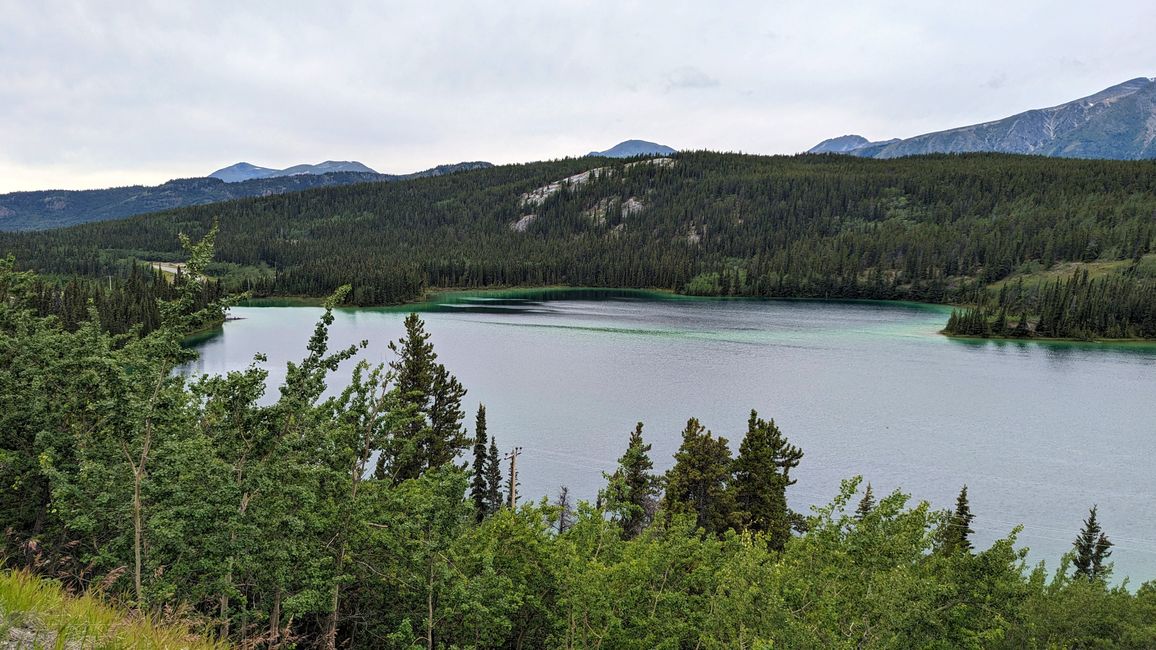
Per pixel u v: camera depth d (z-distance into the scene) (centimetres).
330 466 1769
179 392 1695
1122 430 7588
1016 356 13012
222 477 1455
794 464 4206
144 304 13275
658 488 3891
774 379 10038
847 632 1517
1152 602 2100
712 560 1964
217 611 1703
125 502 1433
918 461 6450
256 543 1475
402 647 1688
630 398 8644
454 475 1750
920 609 1435
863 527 1639
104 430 1520
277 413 1545
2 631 733
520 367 10669
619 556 1962
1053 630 2005
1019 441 7112
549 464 6122
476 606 1617
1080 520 5162
